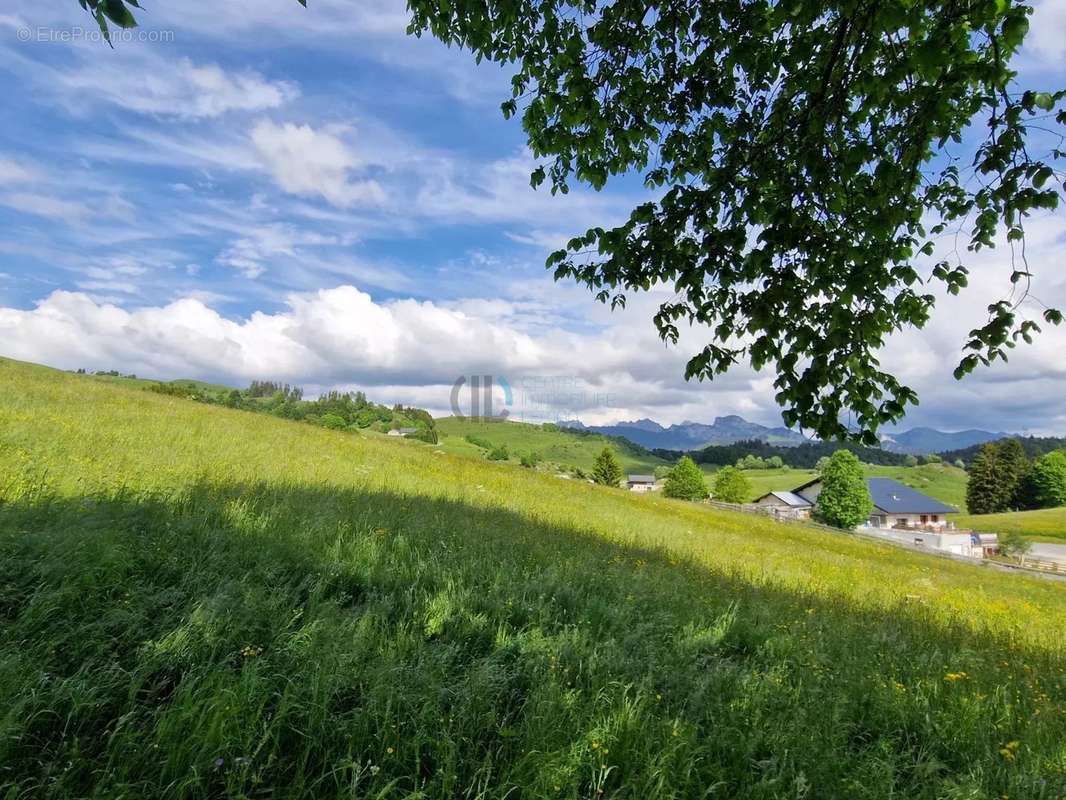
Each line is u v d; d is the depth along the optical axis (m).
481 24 5.22
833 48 4.07
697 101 5.45
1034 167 3.42
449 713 3.56
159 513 6.77
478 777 3.05
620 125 5.67
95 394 20.56
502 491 19.64
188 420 18.73
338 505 9.52
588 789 3.06
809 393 4.21
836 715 4.00
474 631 4.91
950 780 3.43
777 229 4.28
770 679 4.68
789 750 3.56
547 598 6.18
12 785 2.51
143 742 2.89
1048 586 22.80
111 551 4.78
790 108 5.03
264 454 15.22
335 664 3.70
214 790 2.80
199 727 2.90
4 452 9.08
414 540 7.92
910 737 4.12
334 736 3.20
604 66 5.50
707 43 5.45
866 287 4.12
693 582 8.89
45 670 3.26
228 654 3.78
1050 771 3.65
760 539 22.78
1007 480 93.69
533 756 3.15
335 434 26.41
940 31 3.13
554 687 3.83
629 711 3.62
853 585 12.50
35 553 4.56
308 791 2.78
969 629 8.30
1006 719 4.47
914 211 4.45
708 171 5.40
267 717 3.24
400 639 4.36
